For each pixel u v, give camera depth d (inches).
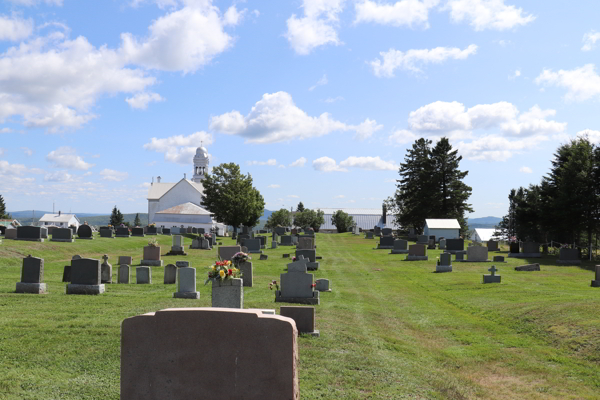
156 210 4522.6
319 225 4790.8
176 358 256.4
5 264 1227.2
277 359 248.1
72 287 765.3
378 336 572.1
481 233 4220.0
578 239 2165.4
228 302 559.5
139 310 622.5
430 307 837.8
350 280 1203.9
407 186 3582.7
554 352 534.9
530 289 973.2
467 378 447.5
